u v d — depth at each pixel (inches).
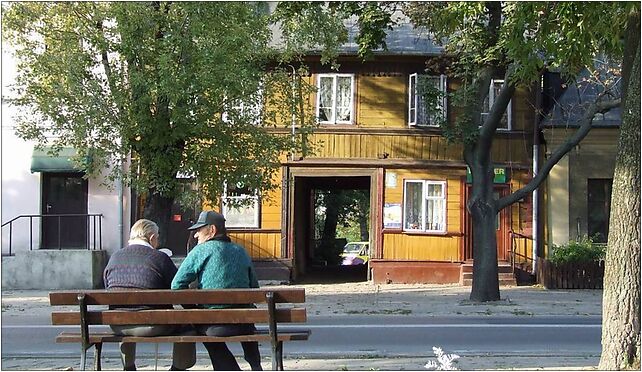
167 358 404.5
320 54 912.3
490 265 756.0
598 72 848.3
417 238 964.0
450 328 546.0
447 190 964.6
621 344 309.3
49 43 644.1
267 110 711.7
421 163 962.7
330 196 1496.1
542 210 969.5
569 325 566.3
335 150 964.6
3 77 817.5
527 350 434.0
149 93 612.4
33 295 816.3
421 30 945.5
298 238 1021.8
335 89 968.9
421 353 420.2
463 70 818.8
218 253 304.2
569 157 959.0
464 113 770.8
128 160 716.7
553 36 499.5
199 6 610.5
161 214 682.8
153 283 304.2
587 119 753.6
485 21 740.0
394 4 807.7
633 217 309.6
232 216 965.8
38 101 636.1
